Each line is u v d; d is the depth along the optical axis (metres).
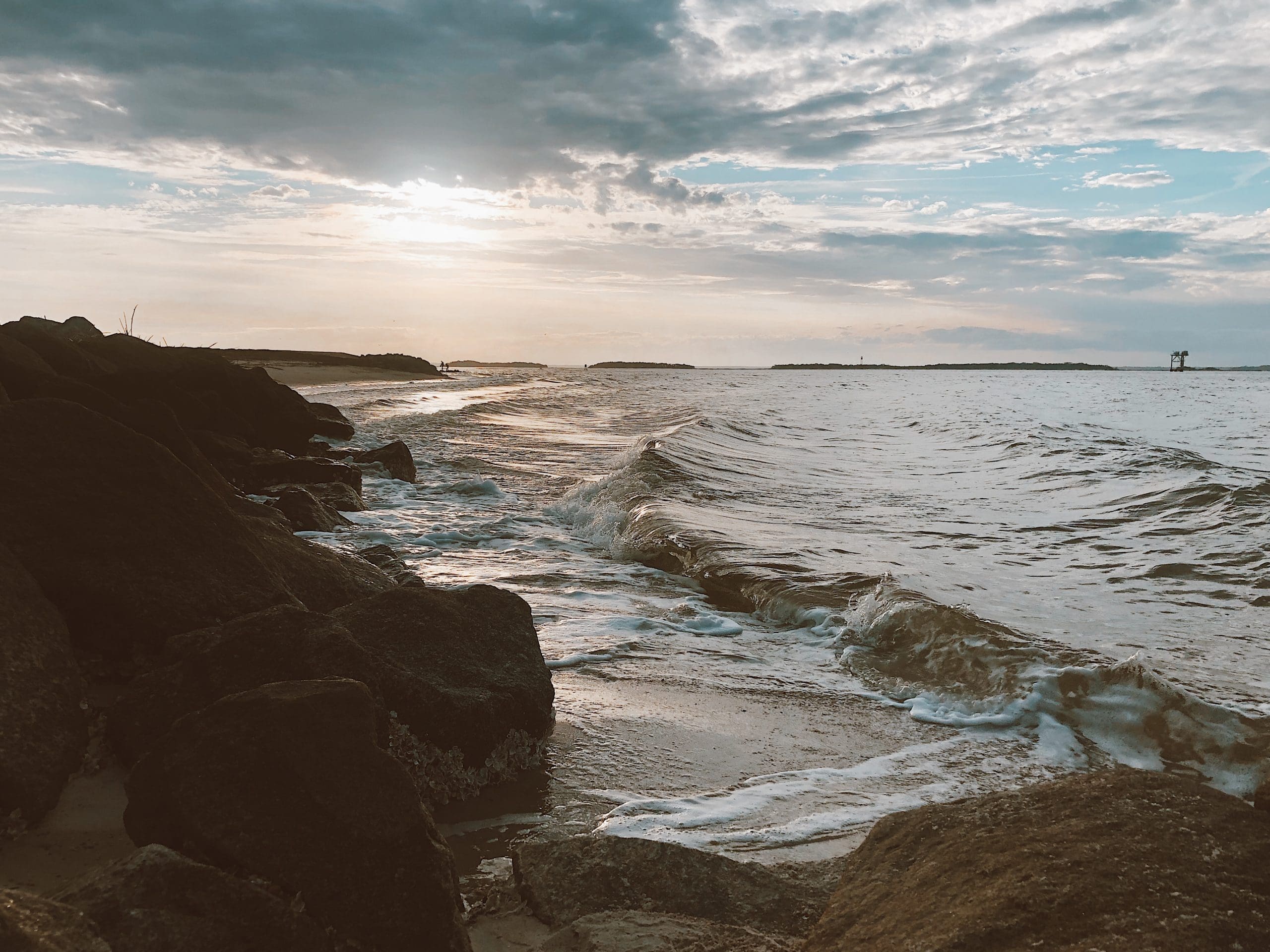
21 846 3.48
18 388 11.66
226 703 3.33
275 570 5.79
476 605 5.58
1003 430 27.12
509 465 19.44
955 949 2.57
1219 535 12.02
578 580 9.96
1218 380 99.56
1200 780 5.55
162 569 5.05
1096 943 2.48
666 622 8.46
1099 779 3.33
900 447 24.94
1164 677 6.89
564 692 6.41
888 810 4.73
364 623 5.15
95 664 4.71
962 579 9.96
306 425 17.42
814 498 15.41
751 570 9.78
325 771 3.16
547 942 3.18
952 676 6.93
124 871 2.65
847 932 2.98
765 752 5.53
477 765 4.79
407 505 14.01
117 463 5.37
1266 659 7.41
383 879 3.01
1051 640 7.76
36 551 4.83
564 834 4.30
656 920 3.26
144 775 3.26
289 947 2.79
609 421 32.19
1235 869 2.69
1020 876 2.84
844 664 7.44
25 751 3.73
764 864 3.94
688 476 16.41
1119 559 10.98
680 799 4.77
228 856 2.98
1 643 4.07
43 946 2.14
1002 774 5.38
